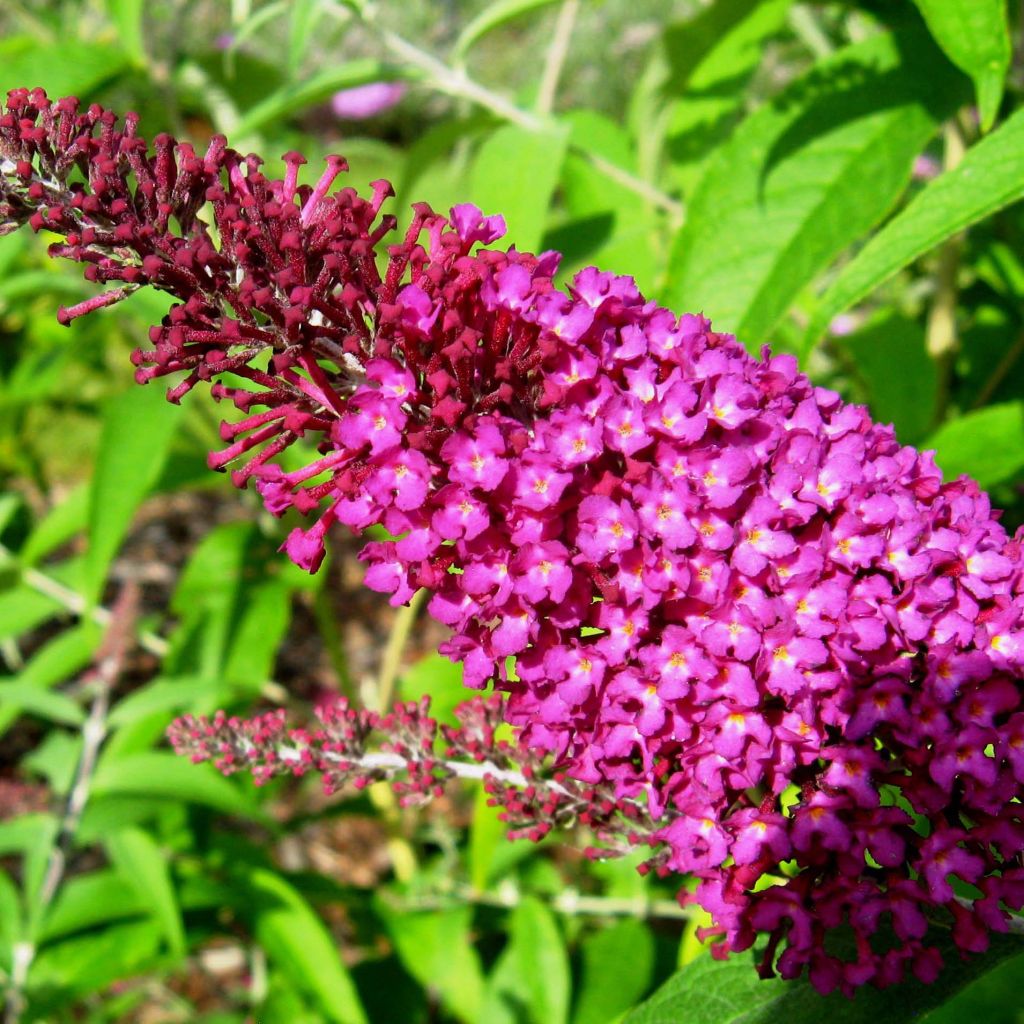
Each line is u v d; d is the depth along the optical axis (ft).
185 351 0.59
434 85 1.12
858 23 1.20
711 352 0.61
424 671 1.29
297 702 1.42
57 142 0.60
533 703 0.65
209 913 1.30
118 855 1.12
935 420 1.07
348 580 2.65
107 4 1.35
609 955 1.24
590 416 0.59
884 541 0.61
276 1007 1.24
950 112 0.88
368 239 0.59
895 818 0.60
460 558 0.62
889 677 0.60
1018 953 0.65
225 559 1.43
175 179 0.60
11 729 2.15
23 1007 1.11
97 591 1.23
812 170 0.89
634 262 1.16
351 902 1.33
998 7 0.72
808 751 0.61
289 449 1.35
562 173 1.25
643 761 0.64
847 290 0.72
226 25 2.84
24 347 1.99
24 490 2.68
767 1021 0.67
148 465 1.23
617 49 3.54
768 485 0.61
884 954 0.66
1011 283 1.19
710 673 0.59
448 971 1.23
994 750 0.60
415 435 0.58
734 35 1.18
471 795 1.49
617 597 0.60
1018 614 0.61
